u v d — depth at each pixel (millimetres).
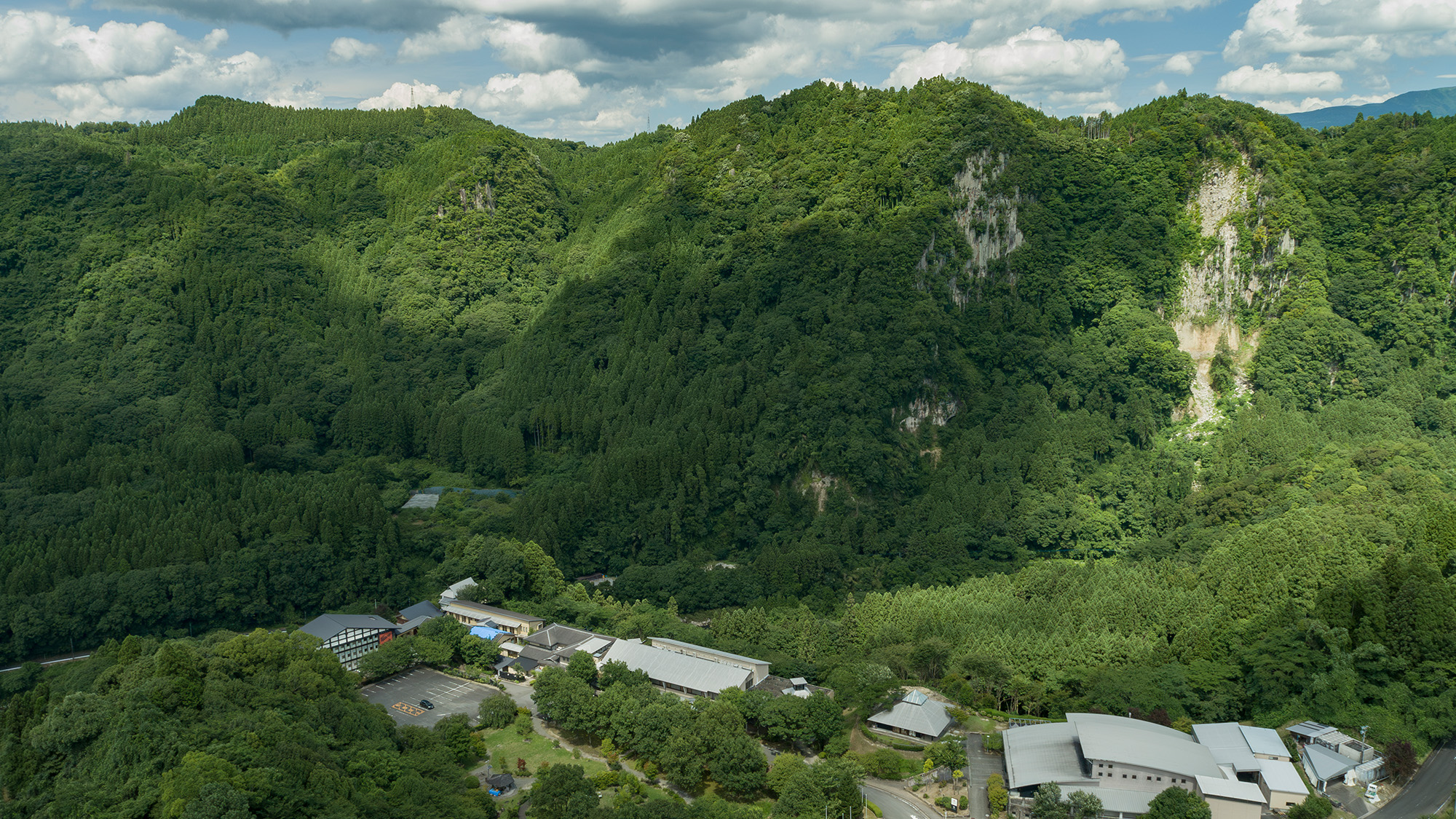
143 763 141375
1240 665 193875
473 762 182625
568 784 157875
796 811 152250
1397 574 196000
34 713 169375
